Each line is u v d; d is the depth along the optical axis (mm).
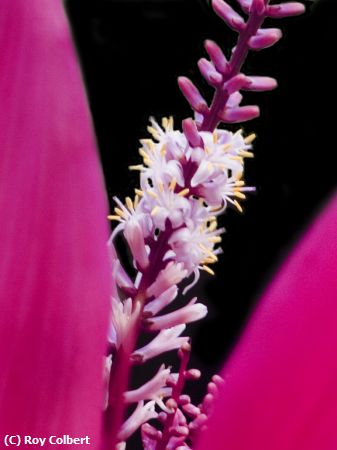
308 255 265
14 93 259
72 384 254
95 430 254
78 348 255
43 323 254
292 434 251
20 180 258
